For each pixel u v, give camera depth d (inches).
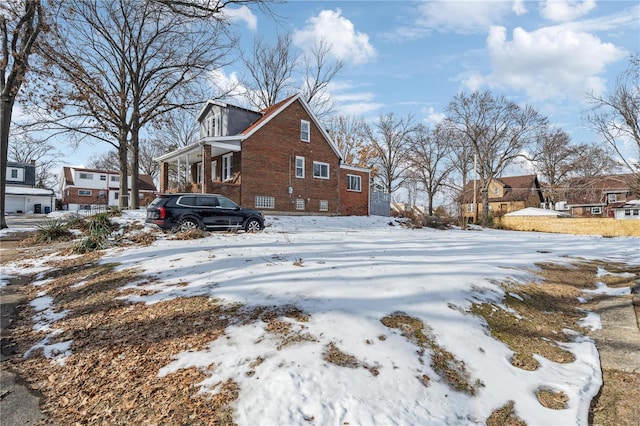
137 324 168.2
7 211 1649.9
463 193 1568.7
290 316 162.6
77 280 247.4
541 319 203.2
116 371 132.3
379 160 1835.6
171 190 844.6
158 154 1860.2
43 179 2311.8
